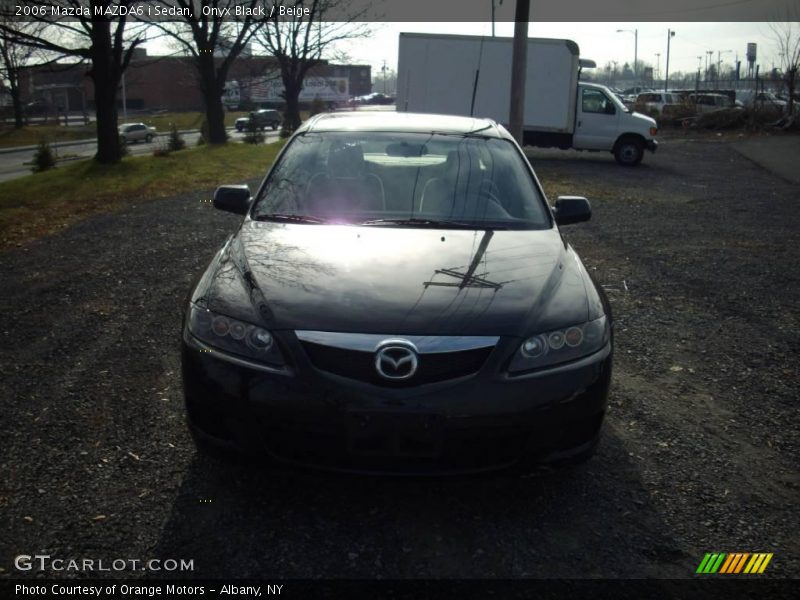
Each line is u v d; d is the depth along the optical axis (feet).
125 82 252.42
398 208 13.51
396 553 9.34
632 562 9.31
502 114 72.28
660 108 142.31
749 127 115.75
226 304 10.41
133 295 20.61
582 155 81.71
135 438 12.10
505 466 9.74
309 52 126.62
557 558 9.34
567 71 70.18
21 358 15.55
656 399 14.47
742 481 11.44
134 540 9.41
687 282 23.75
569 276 11.52
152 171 60.23
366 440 9.39
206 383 9.95
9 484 10.57
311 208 13.53
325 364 9.58
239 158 76.23
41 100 277.03
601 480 11.34
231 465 11.20
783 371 16.07
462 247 12.01
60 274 22.95
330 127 15.69
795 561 9.43
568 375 9.93
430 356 9.55
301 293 10.34
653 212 39.60
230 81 235.20
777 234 32.91
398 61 72.64
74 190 46.14
